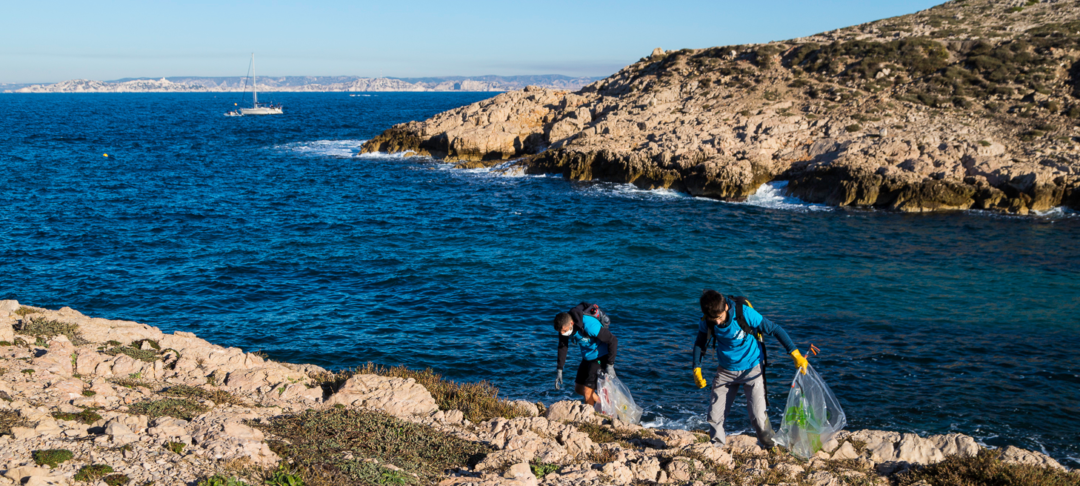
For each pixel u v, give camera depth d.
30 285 20.58
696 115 49.09
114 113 140.75
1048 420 11.79
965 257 24.86
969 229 30.22
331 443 6.53
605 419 8.59
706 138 44.09
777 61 57.12
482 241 27.77
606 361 8.26
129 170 48.81
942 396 12.73
